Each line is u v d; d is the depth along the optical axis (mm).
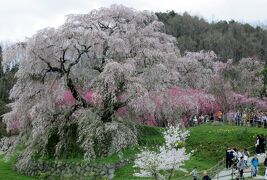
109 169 29875
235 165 30188
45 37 31969
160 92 34031
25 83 32875
